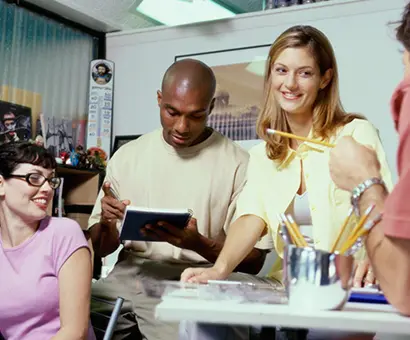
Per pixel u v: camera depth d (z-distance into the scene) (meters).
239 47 3.26
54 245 1.48
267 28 3.19
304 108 1.50
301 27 1.52
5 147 1.49
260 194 1.58
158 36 3.52
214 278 1.32
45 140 3.16
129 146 2.24
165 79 2.03
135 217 1.69
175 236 1.80
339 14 2.98
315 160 1.51
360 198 0.82
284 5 3.18
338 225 1.46
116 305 1.45
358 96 2.91
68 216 3.16
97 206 2.23
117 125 3.61
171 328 1.94
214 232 2.09
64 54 3.45
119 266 2.14
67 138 3.44
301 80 1.49
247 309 0.71
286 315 0.68
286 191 1.53
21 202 1.47
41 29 3.30
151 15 3.64
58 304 1.47
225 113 3.25
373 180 0.82
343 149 0.86
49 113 3.34
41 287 1.45
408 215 0.72
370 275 1.20
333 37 2.99
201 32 3.38
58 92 3.40
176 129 2.01
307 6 3.06
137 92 3.57
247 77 3.22
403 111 0.76
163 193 2.10
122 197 2.16
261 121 1.60
